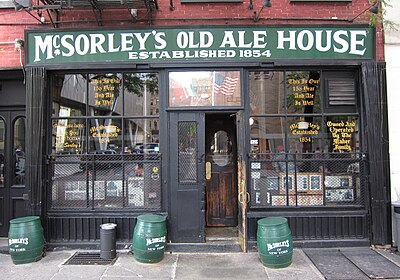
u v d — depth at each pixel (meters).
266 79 6.32
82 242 6.10
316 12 6.33
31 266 5.35
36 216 5.86
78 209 6.17
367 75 6.16
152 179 6.21
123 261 5.54
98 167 6.25
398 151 6.20
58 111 6.36
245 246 5.91
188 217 6.12
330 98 6.35
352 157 6.25
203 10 6.31
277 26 6.14
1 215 6.76
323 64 6.18
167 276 4.96
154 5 6.18
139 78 6.34
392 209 6.09
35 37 6.18
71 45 6.17
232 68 6.22
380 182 6.08
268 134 6.28
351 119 6.35
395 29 6.27
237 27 6.13
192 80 6.24
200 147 6.18
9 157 6.81
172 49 6.15
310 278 4.88
